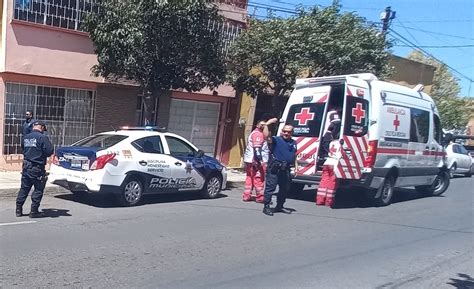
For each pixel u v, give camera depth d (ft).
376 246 25.44
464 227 32.53
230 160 61.26
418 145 42.91
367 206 39.11
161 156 33.86
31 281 16.94
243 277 18.90
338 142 35.70
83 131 46.91
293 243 24.86
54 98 44.78
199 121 57.82
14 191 34.22
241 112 61.05
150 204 33.63
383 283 19.25
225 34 53.83
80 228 25.12
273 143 32.53
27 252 20.30
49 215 27.91
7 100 42.06
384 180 39.06
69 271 18.25
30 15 41.88
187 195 38.63
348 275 19.99
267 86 52.54
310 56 47.09
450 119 111.04
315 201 39.81
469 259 23.93
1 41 41.73
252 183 37.88
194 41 40.55
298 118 38.86
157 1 36.32
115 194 32.19
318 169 37.76
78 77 45.14
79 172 31.04
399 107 39.99
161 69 41.04
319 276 19.62
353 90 36.19
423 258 23.58
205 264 20.27
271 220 30.45
